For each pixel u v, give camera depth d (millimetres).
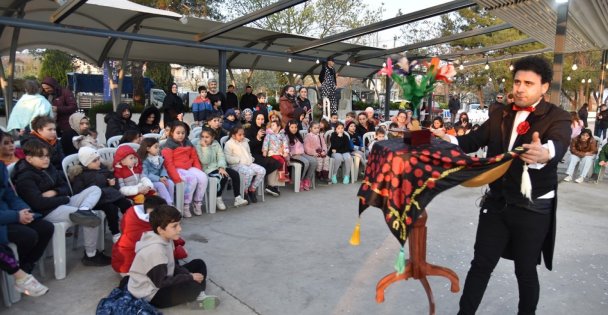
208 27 9141
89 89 19891
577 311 2953
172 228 2791
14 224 3062
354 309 2930
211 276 3439
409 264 2385
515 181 2170
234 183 5633
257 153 6336
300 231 4645
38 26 6992
